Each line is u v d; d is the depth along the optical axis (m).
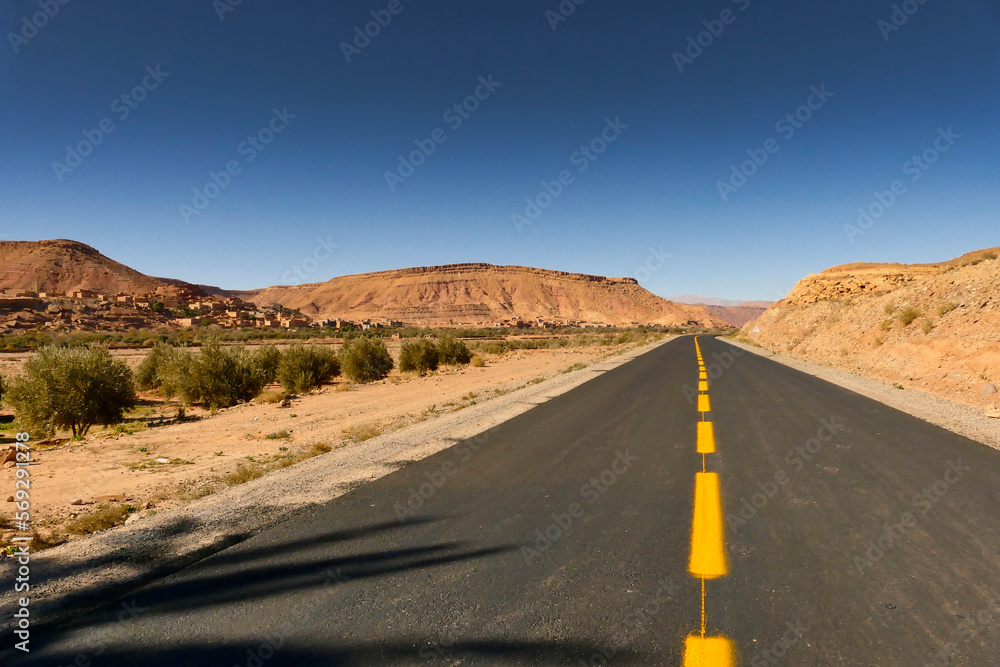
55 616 2.88
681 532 3.94
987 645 2.43
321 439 9.75
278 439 10.02
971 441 6.76
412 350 26.72
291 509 4.71
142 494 6.22
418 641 2.55
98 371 11.80
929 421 8.20
